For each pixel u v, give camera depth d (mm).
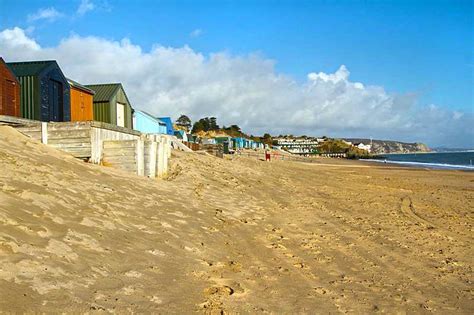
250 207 13102
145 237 7523
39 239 5652
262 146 108062
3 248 4992
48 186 8180
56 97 19422
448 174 37875
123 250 6500
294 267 7695
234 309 5387
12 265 4719
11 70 16734
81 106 22406
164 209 9922
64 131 13305
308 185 21484
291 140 186875
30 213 6430
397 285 7141
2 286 4254
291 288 6551
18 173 8344
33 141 12195
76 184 9211
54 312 4121
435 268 8250
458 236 11305
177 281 5957
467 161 95938
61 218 6785
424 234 11305
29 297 4238
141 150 14109
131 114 30312
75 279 4992
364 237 10555
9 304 3990
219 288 6031
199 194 13406
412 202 17734
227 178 18438
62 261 5309
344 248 9383
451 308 6223
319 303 6035
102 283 5148
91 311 4363
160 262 6527
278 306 5762
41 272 4824
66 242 5914
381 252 9227
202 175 17406
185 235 8422
